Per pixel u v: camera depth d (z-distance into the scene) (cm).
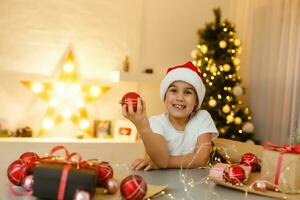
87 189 65
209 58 293
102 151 277
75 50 299
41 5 289
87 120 304
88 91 304
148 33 324
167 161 113
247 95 329
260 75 316
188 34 338
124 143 282
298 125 269
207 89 287
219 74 288
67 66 296
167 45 331
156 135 111
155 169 111
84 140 282
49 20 291
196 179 98
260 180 88
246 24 333
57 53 294
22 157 82
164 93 136
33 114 291
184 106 129
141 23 319
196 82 130
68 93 298
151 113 325
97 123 305
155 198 75
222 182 89
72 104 300
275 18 299
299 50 276
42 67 291
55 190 66
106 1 307
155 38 327
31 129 284
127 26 314
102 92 308
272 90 302
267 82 308
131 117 104
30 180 71
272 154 89
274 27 300
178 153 130
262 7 315
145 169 108
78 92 300
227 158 128
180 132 132
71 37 297
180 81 130
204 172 110
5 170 96
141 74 301
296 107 275
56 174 66
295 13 280
